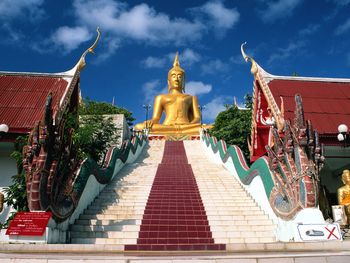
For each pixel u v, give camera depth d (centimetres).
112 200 1132
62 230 851
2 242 716
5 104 1362
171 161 1988
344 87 1617
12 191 962
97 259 519
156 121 3347
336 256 540
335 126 1348
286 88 1568
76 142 1138
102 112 2219
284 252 639
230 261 517
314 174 802
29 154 777
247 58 1605
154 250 723
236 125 2123
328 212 1248
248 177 1205
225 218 991
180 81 3616
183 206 1077
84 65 1466
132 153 1962
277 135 914
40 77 1565
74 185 978
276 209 911
